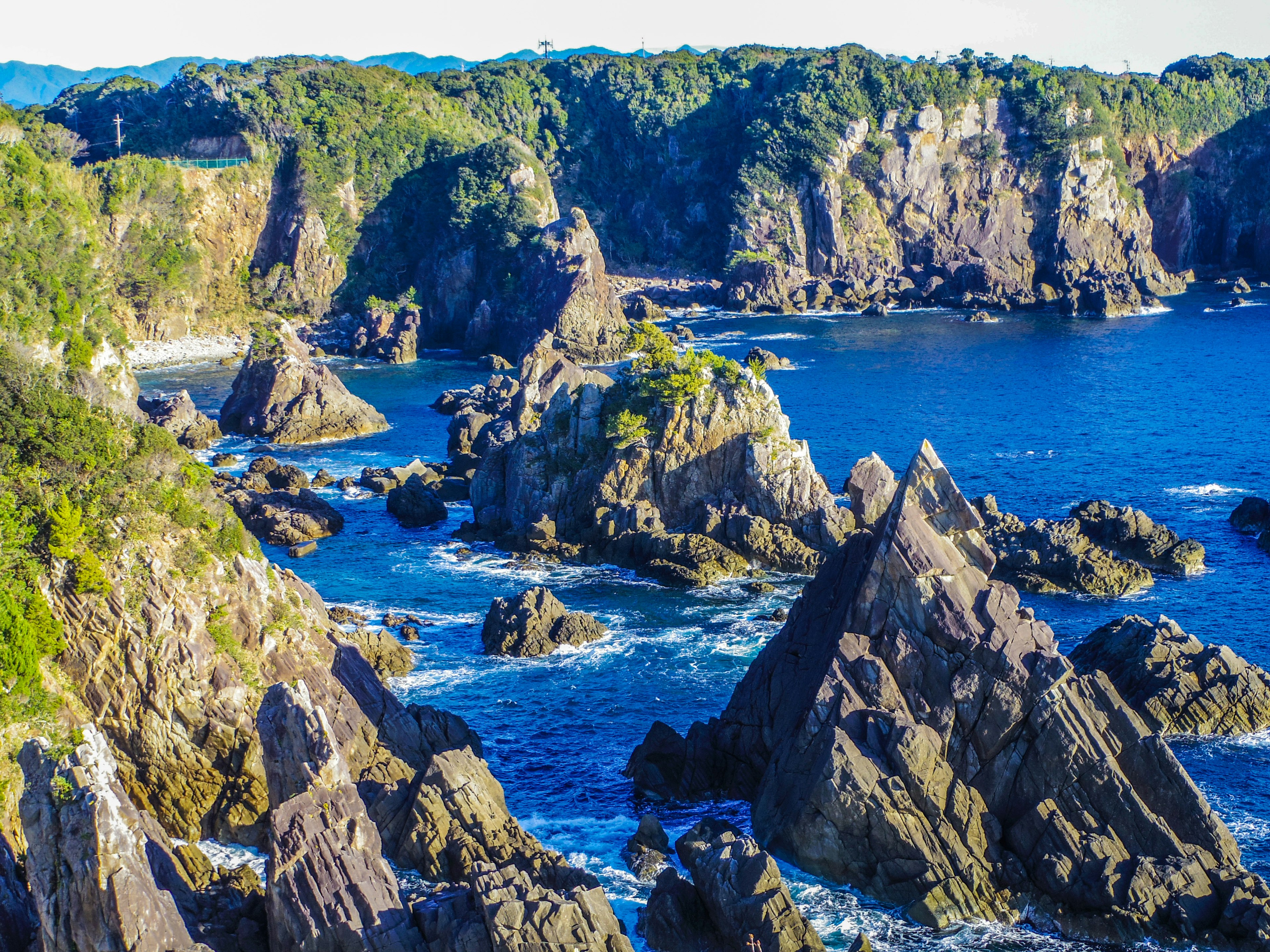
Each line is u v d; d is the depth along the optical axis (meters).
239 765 56.66
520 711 70.94
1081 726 51.50
